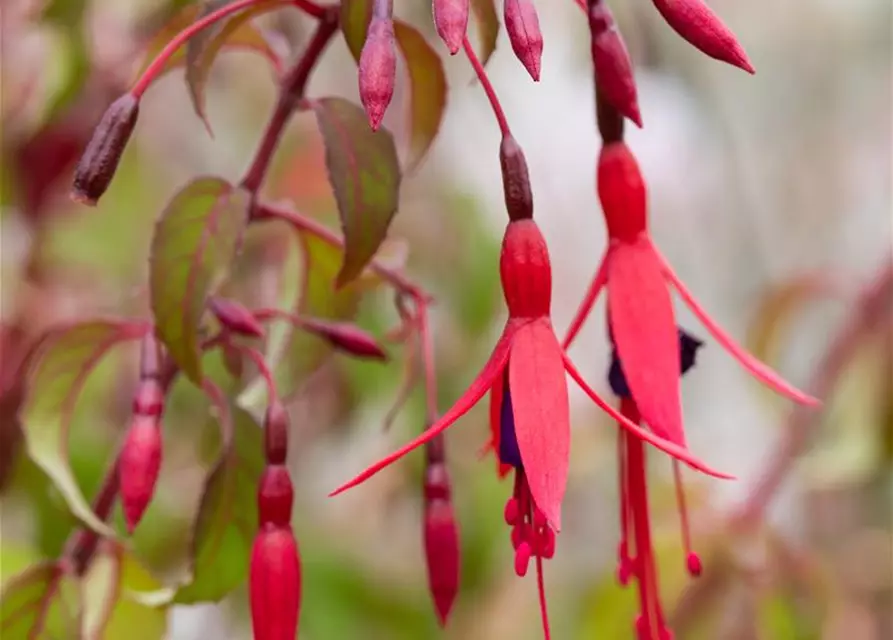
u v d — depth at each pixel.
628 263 0.35
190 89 0.36
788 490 0.69
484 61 0.36
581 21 0.69
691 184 1.00
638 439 0.35
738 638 0.50
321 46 0.36
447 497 0.37
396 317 0.54
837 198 1.04
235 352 0.37
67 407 0.38
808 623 0.53
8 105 0.46
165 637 0.39
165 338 0.35
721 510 0.53
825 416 0.54
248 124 0.62
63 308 0.50
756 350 0.59
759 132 1.02
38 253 0.50
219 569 0.37
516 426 0.33
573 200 0.86
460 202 0.60
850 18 1.03
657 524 0.51
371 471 0.32
